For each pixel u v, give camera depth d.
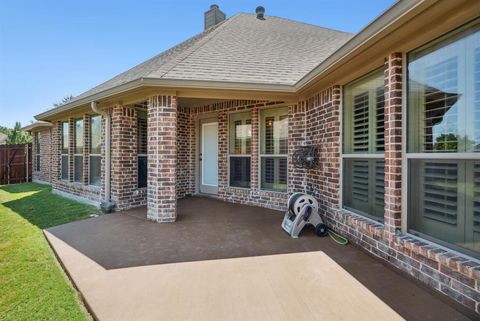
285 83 5.13
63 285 2.85
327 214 4.67
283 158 6.10
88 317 2.32
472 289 2.23
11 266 3.32
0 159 13.34
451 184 2.60
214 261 3.31
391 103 3.13
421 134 2.92
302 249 3.67
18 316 2.35
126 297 2.53
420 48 2.92
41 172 12.93
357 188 4.06
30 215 5.99
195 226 4.77
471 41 2.41
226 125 7.02
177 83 4.79
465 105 2.47
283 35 8.00
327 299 2.46
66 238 4.20
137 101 5.69
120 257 3.45
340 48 3.41
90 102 6.16
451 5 2.30
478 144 2.37
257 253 3.55
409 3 2.37
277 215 5.53
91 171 7.28
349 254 3.48
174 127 5.07
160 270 3.08
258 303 2.41
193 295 2.55
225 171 7.05
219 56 6.09
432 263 2.59
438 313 2.23
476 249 2.38
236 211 5.89
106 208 5.86
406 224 3.07
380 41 2.97
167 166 5.05
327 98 4.64
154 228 4.66
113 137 6.16
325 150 4.74
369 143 3.80
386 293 2.54
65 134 8.54
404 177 3.07
